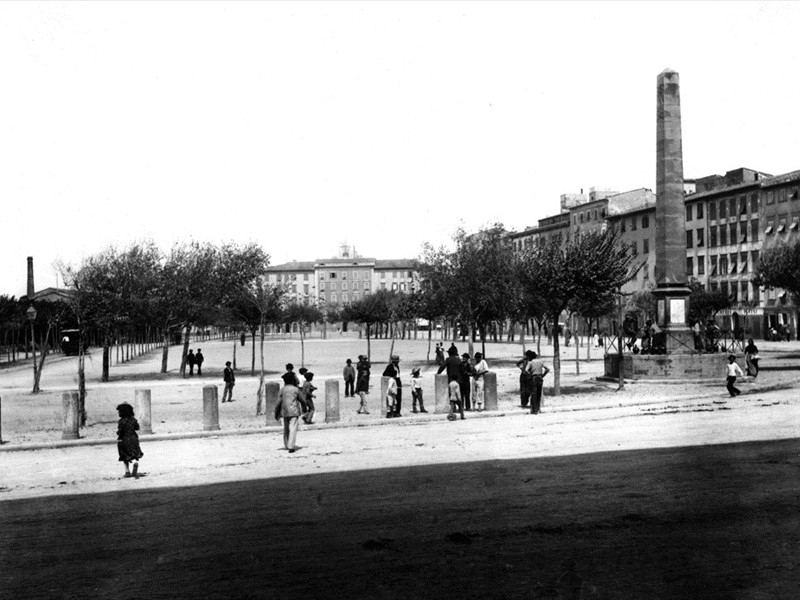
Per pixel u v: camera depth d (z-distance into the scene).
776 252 51.72
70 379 45.03
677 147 34.47
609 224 101.50
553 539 8.88
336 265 185.75
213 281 50.47
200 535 9.60
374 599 7.06
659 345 34.53
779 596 6.87
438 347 47.50
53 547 9.23
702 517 9.66
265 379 42.25
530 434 18.55
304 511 10.73
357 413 25.48
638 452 15.08
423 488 12.11
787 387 29.55
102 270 44.06
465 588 7.29
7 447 19.33
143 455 16.19
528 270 30.17
